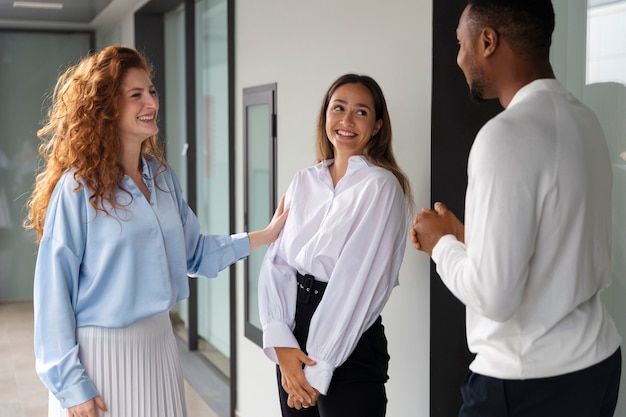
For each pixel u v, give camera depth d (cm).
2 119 857
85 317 219
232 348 473
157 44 725
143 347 225
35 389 538
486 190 150
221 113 574
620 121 206
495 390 160
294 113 381
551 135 152
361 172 241
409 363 284
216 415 474
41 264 213
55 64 871
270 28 407
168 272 226
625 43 202
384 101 252
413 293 280
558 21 224
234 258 261
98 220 216
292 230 248
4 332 721
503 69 164
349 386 235
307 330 238
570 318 157
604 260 162
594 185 157
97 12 759
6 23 834
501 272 148
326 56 342
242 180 461
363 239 230
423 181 272
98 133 216
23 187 866
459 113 249
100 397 219
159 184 233
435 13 251
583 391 157
